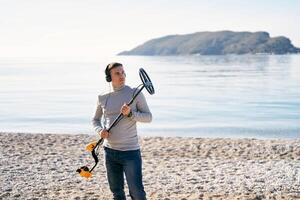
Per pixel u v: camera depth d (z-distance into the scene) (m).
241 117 26.06
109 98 5.05
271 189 7.95
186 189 8.01
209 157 11.38
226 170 9.64
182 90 52.16
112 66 5.04
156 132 19.70
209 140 14.15
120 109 4.99
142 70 5.00
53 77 94.50
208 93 47.12
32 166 10.12
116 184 5.19
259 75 88.75
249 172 9.42
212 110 30.33
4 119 25.25
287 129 20.89
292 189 7.96
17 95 46.56
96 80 80.12
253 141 13.90
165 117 26.00
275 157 11.35
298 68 132.50
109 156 5.06
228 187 8.12
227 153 11.91
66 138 14.56
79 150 12.35
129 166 4.96
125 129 4.96
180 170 9.67
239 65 167.62
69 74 112.50
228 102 36.72
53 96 44.78
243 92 47.84
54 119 25.12
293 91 48.44
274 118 25.56
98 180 8.73
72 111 29.75
